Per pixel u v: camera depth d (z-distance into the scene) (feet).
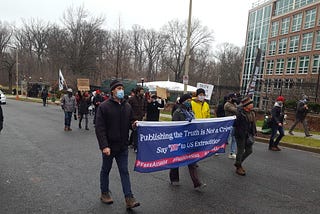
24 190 16.89
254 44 185.26
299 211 15.83
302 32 148.66
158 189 18.04
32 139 33.42
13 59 226.17
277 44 165.68
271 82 83.25
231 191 18.34
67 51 180.14
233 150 27.43
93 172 20.94
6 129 40.47
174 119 18.37
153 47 238.07
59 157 25.13
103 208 14.84
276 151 33.40
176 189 18.17
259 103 100.32
